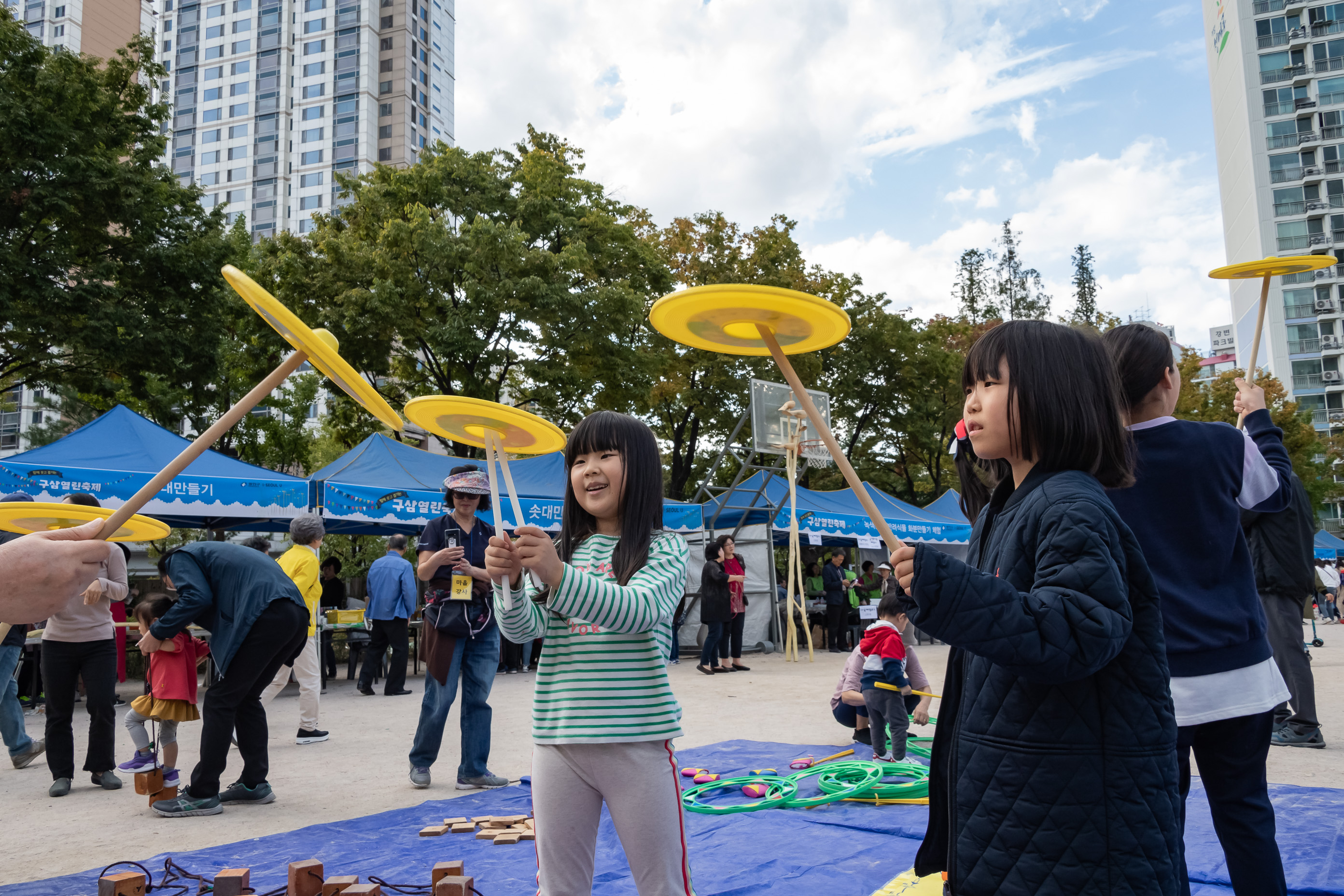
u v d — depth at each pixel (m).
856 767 4.64
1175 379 2.32
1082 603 1.36
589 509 2.15
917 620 1.37
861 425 26.41
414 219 17.30
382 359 17.45
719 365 21.91
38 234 15.29
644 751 1.97
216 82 81.00
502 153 20.41
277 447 22.44
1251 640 2.15
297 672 6.63
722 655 11.94
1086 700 1.44
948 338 30.38
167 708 4.93
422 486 11.01
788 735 6.49
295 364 1.55
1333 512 50.88
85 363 16.39
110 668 5.18
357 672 13.24
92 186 14.80
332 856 3.50
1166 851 1.41
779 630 15.34
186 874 3.25
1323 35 54.78
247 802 4.61
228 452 20.78
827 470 26.61
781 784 4.51
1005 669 1.51
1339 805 3.83
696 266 23.02
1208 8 63.00
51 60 15.10
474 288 16.81
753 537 15.55
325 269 17.88
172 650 5.01
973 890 1.45
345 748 6.36
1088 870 1.37
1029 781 1.43
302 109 79.06
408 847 3.62
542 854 2.00
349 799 4.66
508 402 20.19
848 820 3.93
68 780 4.99
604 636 2.03
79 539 1.54
